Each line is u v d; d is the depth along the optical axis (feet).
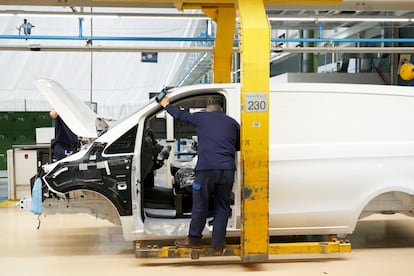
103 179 14.24
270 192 14.28
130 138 14.60
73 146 21.91
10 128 41.04
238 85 14.74
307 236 17.63
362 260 14.80
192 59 45.21
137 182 14.32
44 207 14.93
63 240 17.72
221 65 21.07
